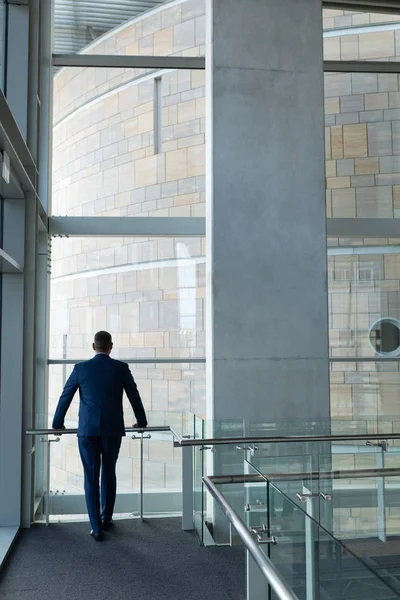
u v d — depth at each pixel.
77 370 5.75
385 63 7.66
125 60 7.59
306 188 6.54
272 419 6.30
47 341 7.31
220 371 6.32
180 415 6.33
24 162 5.82
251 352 6.36
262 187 6.48
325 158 7.09
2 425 5.95
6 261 5.16
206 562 5.03
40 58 7.29
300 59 6.63
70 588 4.44
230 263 6.39
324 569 2.09
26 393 6.03
